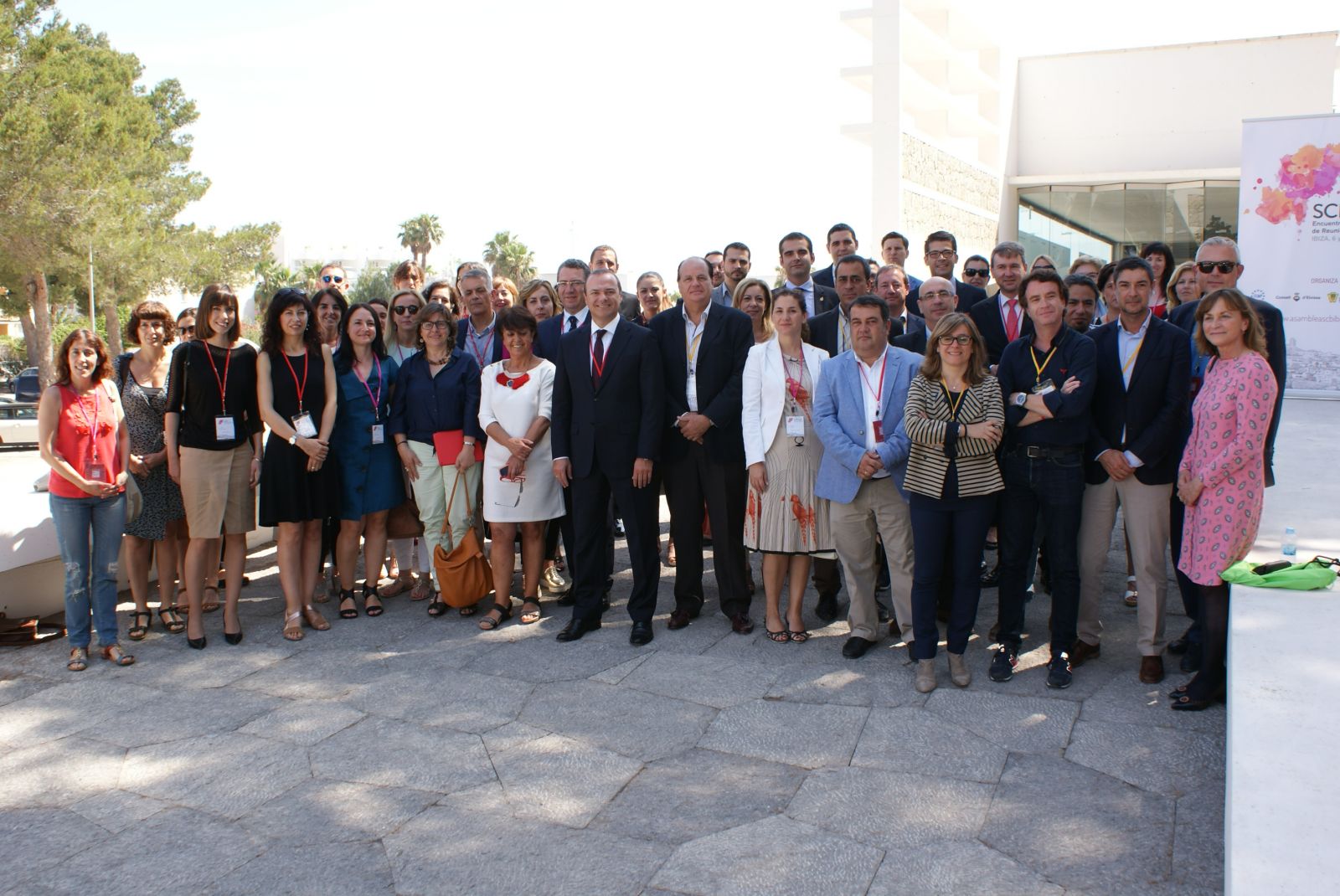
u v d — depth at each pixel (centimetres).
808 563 506
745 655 490
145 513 535
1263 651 339
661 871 301
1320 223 1009
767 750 381
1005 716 404
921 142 1572
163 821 342
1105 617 527
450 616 573
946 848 308
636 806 342
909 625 486
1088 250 2144
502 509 542
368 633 545
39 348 2584
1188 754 364
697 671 469
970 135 2016
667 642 513
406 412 587
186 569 520
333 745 398
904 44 1650
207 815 345
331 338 554
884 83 1460
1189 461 407
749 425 496
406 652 510
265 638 539
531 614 558
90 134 2162
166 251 2716
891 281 569
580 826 330
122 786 368
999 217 2062
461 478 577
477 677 469
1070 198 2141
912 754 373
